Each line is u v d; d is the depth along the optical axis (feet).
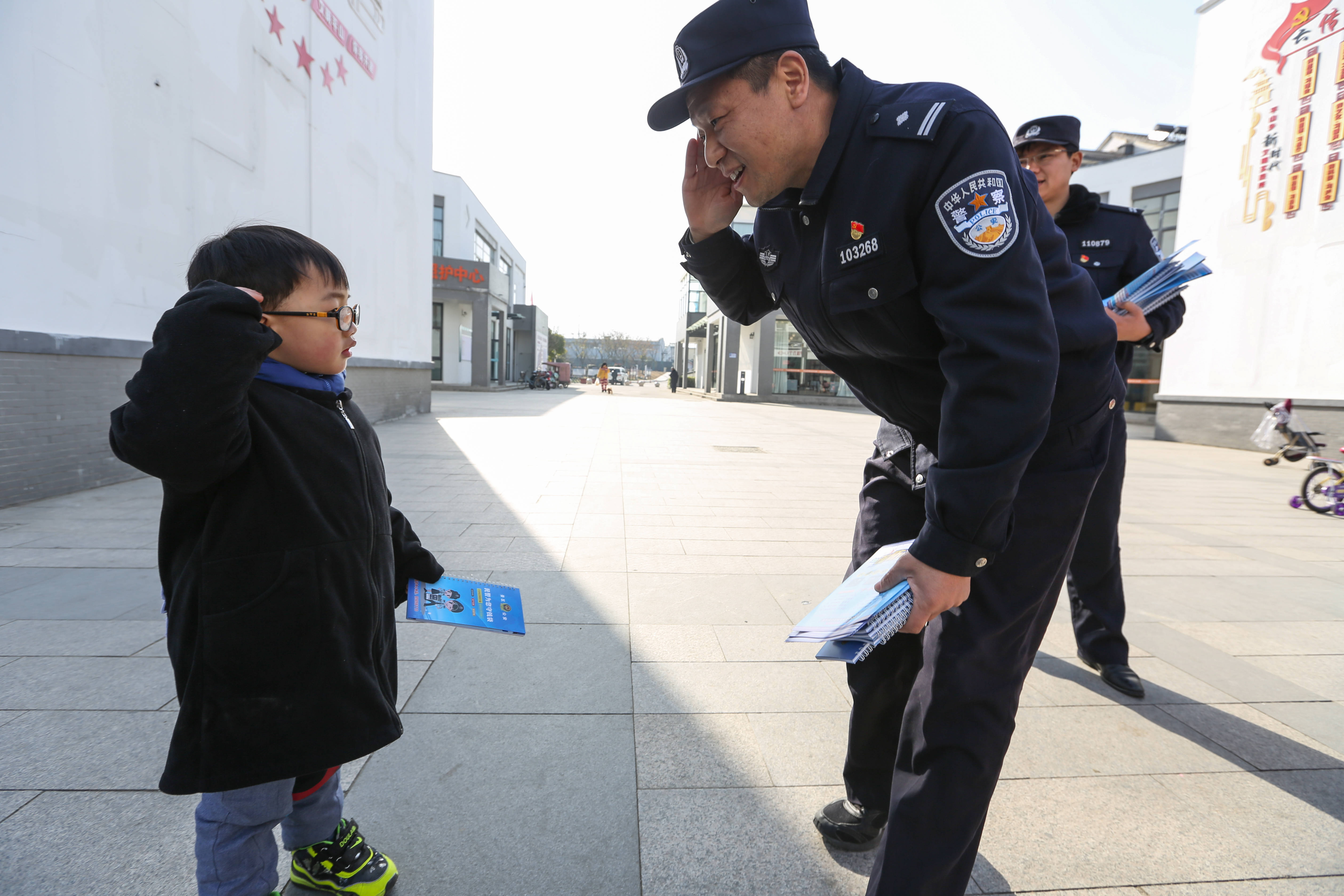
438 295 83.20
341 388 4.54
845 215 3.87
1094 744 7.11
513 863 5.14
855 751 5.46
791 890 4.99
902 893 3.92
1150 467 32.22
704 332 106.83
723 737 6.92
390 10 35.91
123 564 11.64
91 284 17.12
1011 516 3.91
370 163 33.71
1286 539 16.90
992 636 4.11
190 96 20.13
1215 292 42.88
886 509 5.58
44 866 4.93
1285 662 9.27
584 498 18.56
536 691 7.73
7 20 14.62
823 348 4.75
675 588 11.34
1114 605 8.52
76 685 7.52
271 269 3.91
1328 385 36.24
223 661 3.76
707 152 4.21
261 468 3.82
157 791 5.81
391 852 5.21
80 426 17.25
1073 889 5.08
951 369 3.57
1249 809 6.09
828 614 3.64
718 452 30.19
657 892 4.91
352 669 4.13
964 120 3.64
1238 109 41.19
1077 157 8.47
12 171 14.97
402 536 5.16
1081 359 4.39
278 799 4.14
